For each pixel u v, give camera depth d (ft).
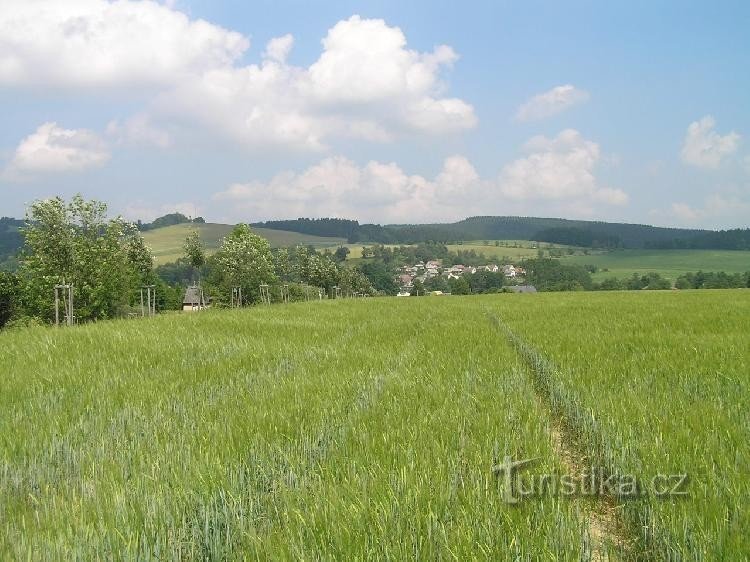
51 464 16.51
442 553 10.97
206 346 40.29
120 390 25.89
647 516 12.75
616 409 21.08
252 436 18.10
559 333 50.14
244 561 10.86
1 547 11.47
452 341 46.19
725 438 17.47
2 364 32.65
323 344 44.73
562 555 11.03
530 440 17.99
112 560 10.88
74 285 71.00
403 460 15.90
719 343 38.91
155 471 15.29
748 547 10.93
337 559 10.97
